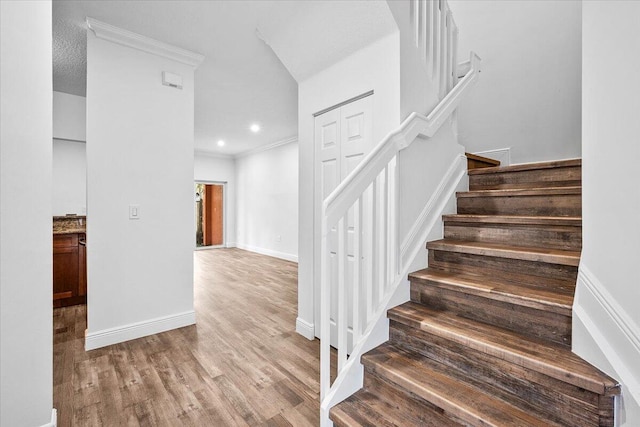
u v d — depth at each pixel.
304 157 2.68
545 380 1.07
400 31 1.87
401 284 1.71
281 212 6.73
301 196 2.72
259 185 7.45
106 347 2.42
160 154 2.70
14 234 1.25
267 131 5.67
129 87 2.54
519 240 1.72
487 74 3.34
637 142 0.83
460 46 3.54
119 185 2.50
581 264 1.16
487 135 3.34
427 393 1.21
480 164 2.76
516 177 2.17
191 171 2.88
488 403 1.13
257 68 3.15
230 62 3.02
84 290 3.52
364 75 2.11
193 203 2.91
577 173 1.88
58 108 3.59
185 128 2.84
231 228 8.47
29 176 1.30
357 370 1.48
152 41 2.58
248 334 2.70
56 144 3.89
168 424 1.58
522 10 3.09
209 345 2.48
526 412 1.08
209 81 3.48
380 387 1.42
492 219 1.82
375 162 1.58
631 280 0.85
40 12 1.36
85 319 3.05
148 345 2.47
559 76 2.89
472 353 1.28
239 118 4.87
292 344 2.50
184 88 2.83
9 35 1.21
